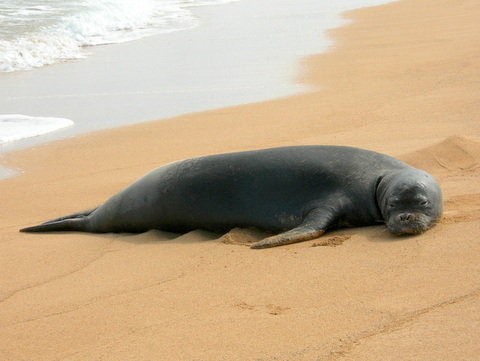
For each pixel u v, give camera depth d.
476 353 7.37
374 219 11.94
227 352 7.98
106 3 44.47
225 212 12.65
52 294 10.41
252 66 29.27
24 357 8.50
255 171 12.62
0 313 9.89
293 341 8.08
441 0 44.88
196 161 13.19
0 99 25.41
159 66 30.03
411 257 10.10
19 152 19.73
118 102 24.64
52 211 15.20
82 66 30.55
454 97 21.83
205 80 27.19
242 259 10.91
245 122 21.36
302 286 9.59
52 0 44.62
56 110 23.88
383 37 33.91
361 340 7.95
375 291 9.15
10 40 32.97
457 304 8.52
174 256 11.51
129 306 9.62
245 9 46.34
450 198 12.75
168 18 43.19
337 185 12.16
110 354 8.27
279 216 12.27
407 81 24.75
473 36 31.86
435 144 15.66
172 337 8.52
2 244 13.18
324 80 26.23
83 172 17.88
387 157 12.66
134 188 13.56
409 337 7.87
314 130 19.84
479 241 10.30
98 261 11.75
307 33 36.34
